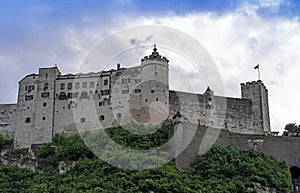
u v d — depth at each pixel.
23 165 110.19
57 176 99.31
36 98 123.38
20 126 121.69
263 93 130.75
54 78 124.38
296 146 106.69
